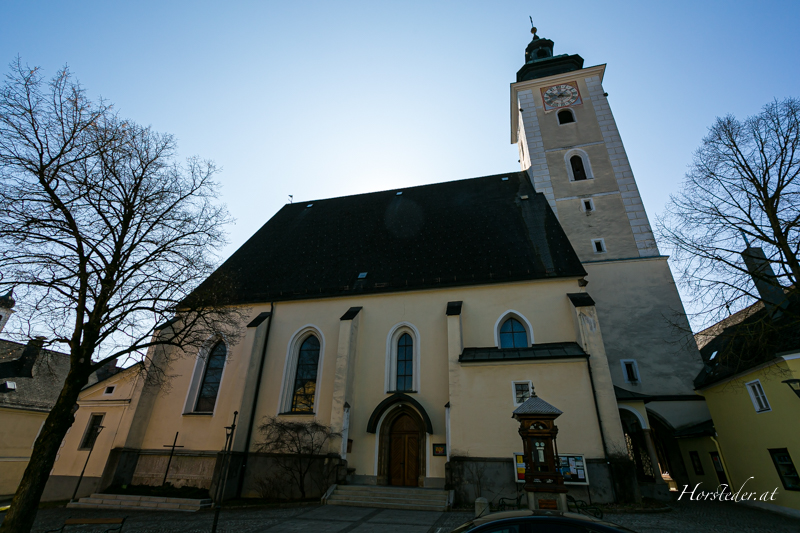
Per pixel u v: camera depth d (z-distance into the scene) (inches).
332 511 633.0
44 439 468.4
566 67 1473.9
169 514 660.1
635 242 1052.5
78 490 868.0
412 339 878.4
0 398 1115.9
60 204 528.4
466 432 696.4
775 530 489.7
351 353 851.4
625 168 1175.6
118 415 928.3
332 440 767.7
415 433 797.9
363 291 943.0
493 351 780.0
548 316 815.1
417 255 1012.5
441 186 1317.7
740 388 709.9
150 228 618.5
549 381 701.3
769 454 642.8
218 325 820.0
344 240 1155.9
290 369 911.7
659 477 739.4
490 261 928.3
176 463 848.3
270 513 634.2
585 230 1095.6
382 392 834.8
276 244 1222.9
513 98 1470.2
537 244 946.7
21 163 518.9
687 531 482.3
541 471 479.2
